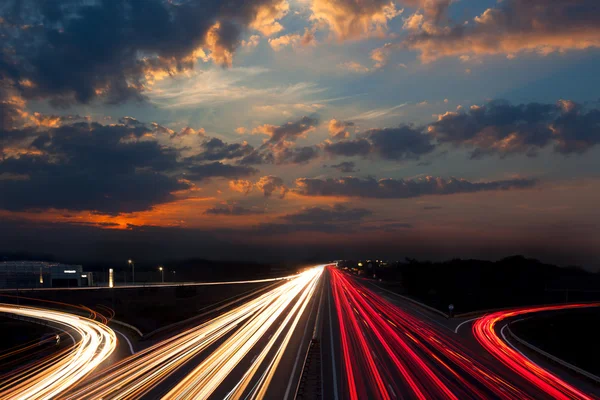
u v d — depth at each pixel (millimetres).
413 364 30734
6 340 50938
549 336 55812
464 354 35219
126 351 37312
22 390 25875
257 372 27906
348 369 28891
